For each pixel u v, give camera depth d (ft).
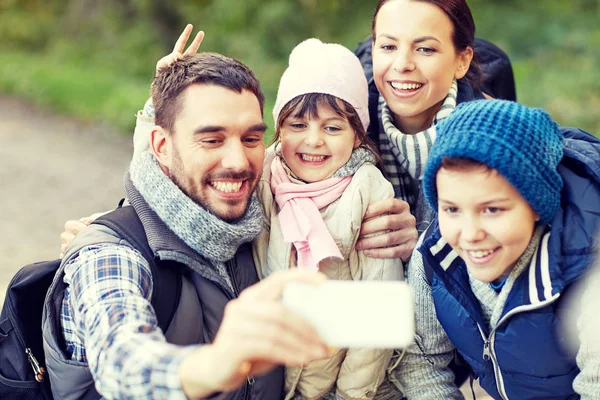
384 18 7.13
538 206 4.99
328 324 3.75
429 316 6.27
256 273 6.40
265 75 30.45
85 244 5.82
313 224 6.31
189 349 4.48
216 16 34.96
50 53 39.99
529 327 5.28
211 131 5.74
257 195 6.68
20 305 6.18
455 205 5.11
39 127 28.99
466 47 7.32
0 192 21.68
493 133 4.92
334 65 6.60
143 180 5.99
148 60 36.40
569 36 30.22
